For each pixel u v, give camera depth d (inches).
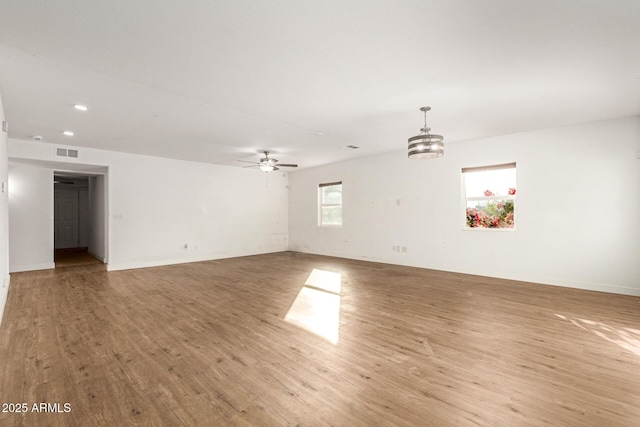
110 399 81.3
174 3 80.4
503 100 151.1
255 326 133.6
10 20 86.4
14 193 252.1
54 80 124.8
